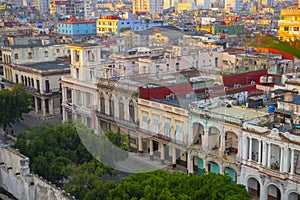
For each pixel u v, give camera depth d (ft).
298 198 153.38
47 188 139.85
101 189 120.26
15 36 388.98
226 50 303.27
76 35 523.29
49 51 333.01
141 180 107.65
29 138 168.96
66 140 153.89
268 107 179.01
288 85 208.74
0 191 171.42
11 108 234.99
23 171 151.33
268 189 163.12
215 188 104.73
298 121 163.53
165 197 96.58
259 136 159.12
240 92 207.00
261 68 263.70
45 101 293.43
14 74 320.29
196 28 514.27
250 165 164.76
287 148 150.30
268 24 607.78
